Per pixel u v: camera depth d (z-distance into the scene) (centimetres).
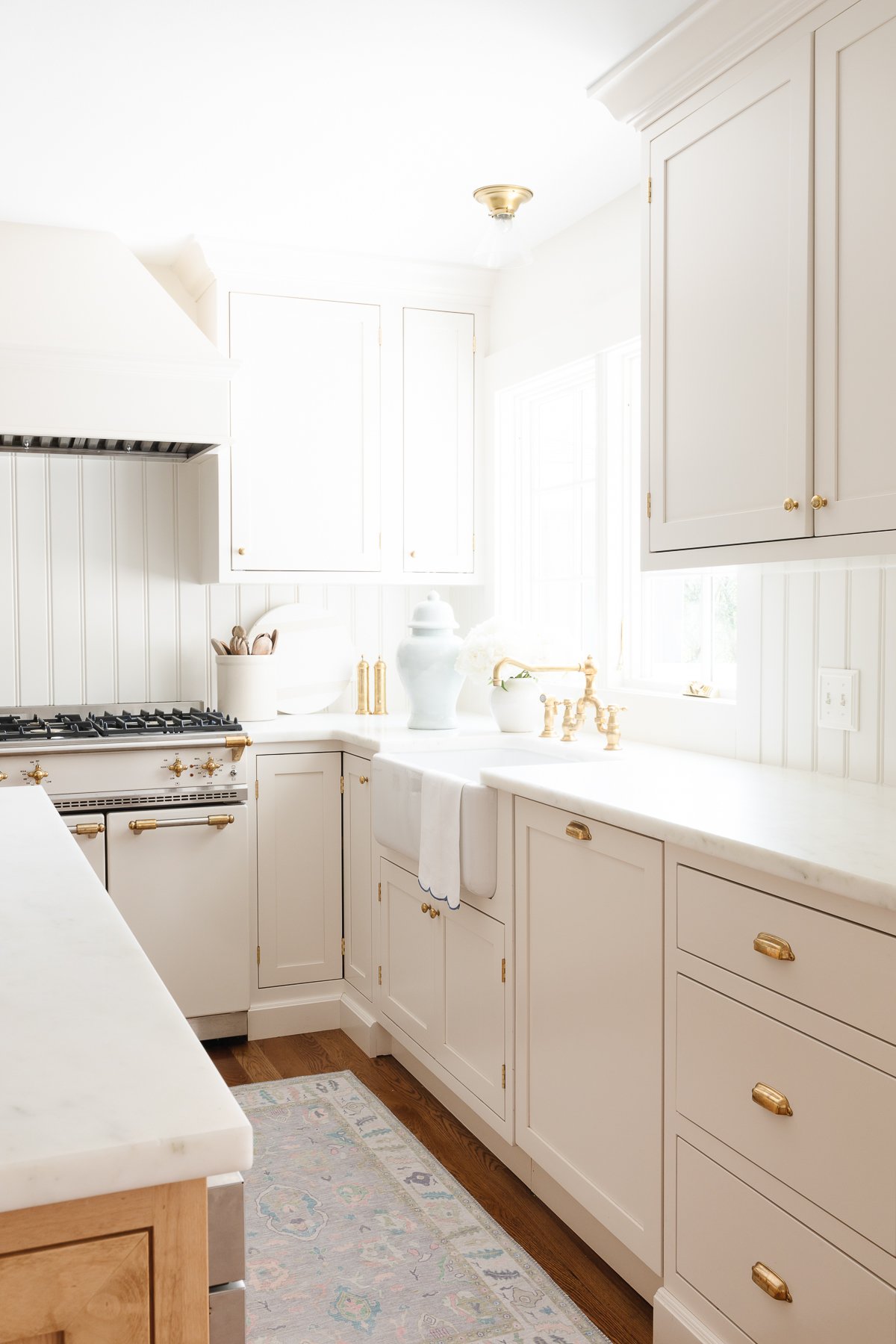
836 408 181
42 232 321
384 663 396
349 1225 225
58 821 173
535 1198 237
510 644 319
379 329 363
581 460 346
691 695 281
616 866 195
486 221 323
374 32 216
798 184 188
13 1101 72
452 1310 197
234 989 325
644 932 186
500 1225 225
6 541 353
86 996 93
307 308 353
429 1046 278
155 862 313
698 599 295
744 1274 162
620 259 306
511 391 368
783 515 193
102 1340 71
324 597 394
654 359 231
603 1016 199
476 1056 251
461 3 205
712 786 212
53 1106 72
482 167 284
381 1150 258
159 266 364
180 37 217
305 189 297
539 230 335
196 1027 325
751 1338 160
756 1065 159
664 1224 182
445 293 371
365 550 364
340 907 344
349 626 399
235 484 346
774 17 191
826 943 145
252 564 349
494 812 238
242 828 323
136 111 250
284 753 333
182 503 374
